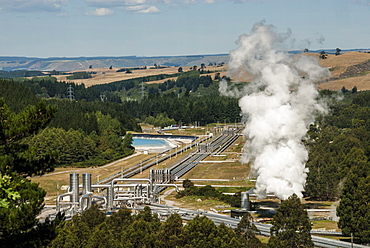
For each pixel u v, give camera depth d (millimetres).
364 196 177250
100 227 156875
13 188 85438
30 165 97188
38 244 92625
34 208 89750
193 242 147375
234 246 144250
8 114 94000
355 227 174625
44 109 96062
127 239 151750
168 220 155250
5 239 91250
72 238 146500
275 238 149875
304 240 162125
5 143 93875
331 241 173875
